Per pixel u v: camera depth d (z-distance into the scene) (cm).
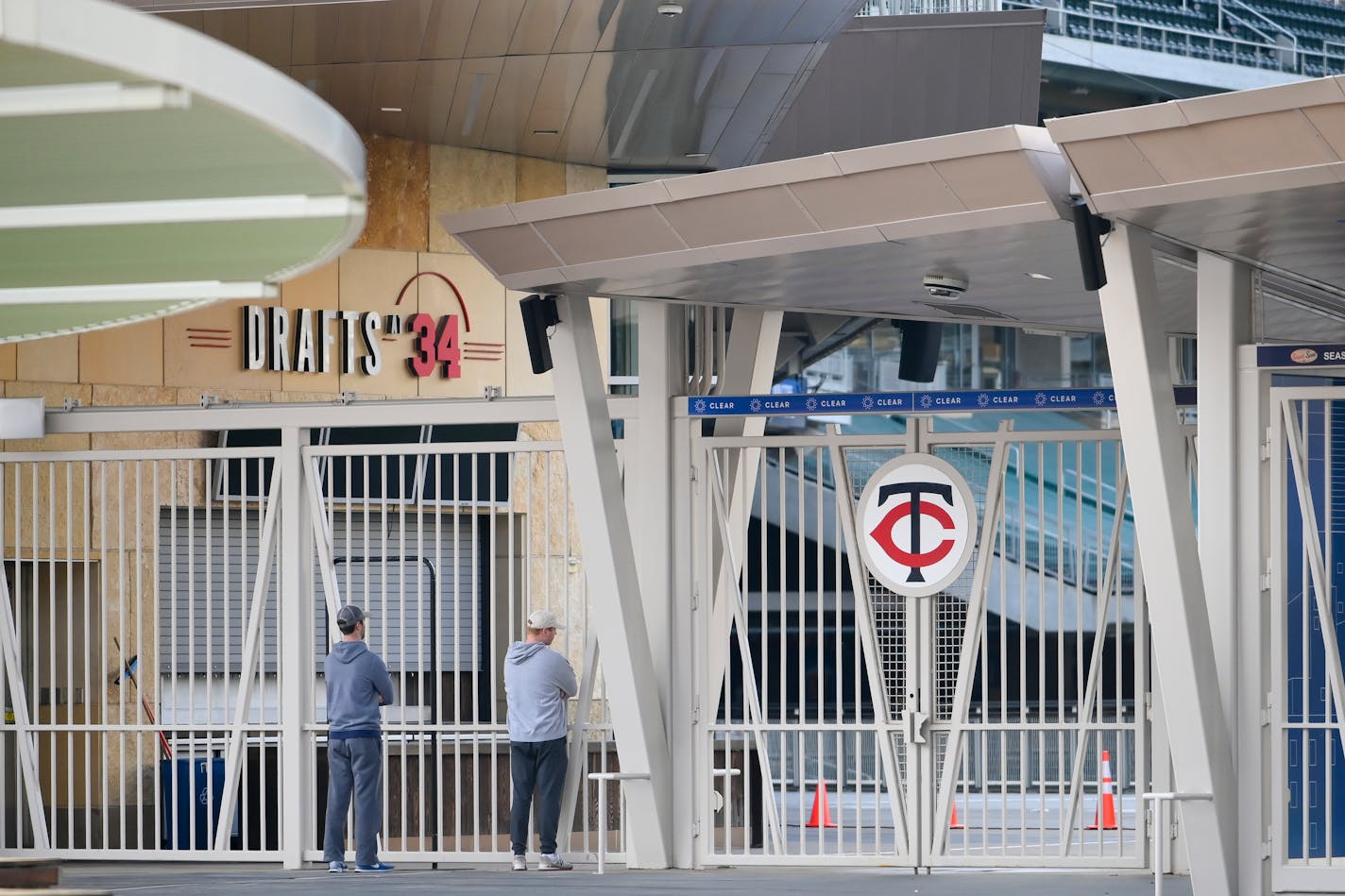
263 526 4303
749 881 3688
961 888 3459
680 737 4081
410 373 6253
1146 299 3106
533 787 4056
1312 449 3347
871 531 3981
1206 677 3178
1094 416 8938
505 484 5850
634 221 3478
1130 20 11344
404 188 6247
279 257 2058
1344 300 3938
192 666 4347
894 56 6159
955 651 4000
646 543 4112
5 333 2586
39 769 4844
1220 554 3288
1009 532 8362
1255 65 11544
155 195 1909
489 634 4206
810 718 7800
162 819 4800
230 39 4775
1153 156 2858
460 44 4944
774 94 5566
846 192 3200
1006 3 10925
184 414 4319
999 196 3066
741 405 4053
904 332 5178
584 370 3894
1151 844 3872
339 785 4050
